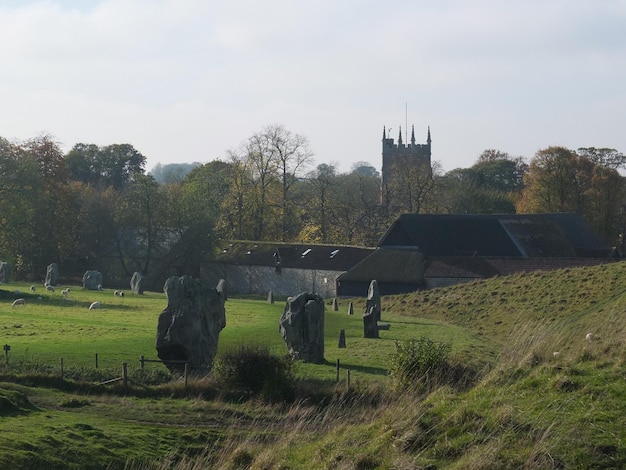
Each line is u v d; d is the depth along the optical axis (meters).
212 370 34.00
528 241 105.88
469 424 19.84
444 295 78.81
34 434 24.02
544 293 70.50
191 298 38.56
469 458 18.02
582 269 74.38
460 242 103.69
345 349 47.91
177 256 107.88
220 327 39.84
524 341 29.19
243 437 26.67
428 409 21.52
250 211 120.06
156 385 33.00
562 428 18.78
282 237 121.94
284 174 122.06
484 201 138.00
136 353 42.12
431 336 54.94
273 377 32.03
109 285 103.69
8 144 102.75
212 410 29.83
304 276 104.19
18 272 102.25
